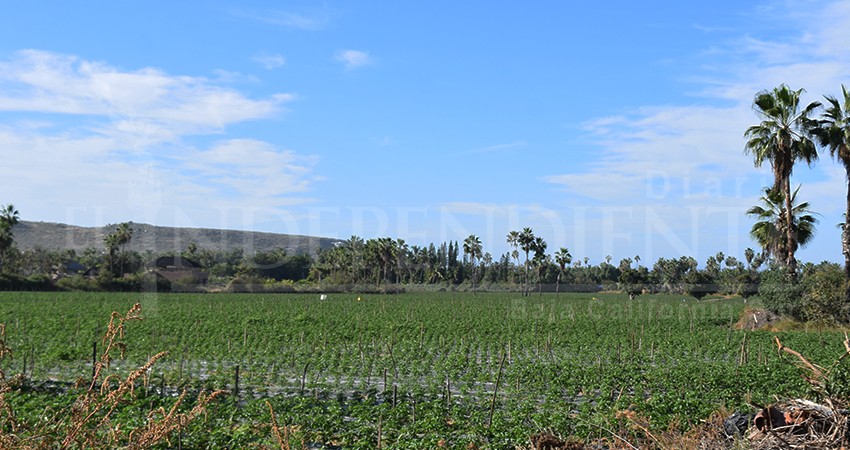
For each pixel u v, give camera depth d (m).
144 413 15.62
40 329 38.28
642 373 24.14
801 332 40.06
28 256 117.62
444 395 20.64
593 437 14.36
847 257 41.81
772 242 44.72
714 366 25.39
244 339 32.97
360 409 17.22
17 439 5.30
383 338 36.91
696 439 9.55
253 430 14.65
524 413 17.03
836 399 8.77
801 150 40.56
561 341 36.84
